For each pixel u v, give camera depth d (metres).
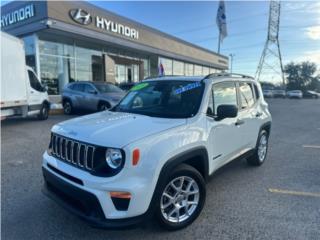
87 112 13.59
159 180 2.59
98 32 16.98
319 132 9.30
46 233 2.88
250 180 4.50
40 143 6.82
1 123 10.08
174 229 2.92
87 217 2.49
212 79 3.70
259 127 4.92
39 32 14.88
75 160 2.71
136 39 20.64
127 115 3.41
